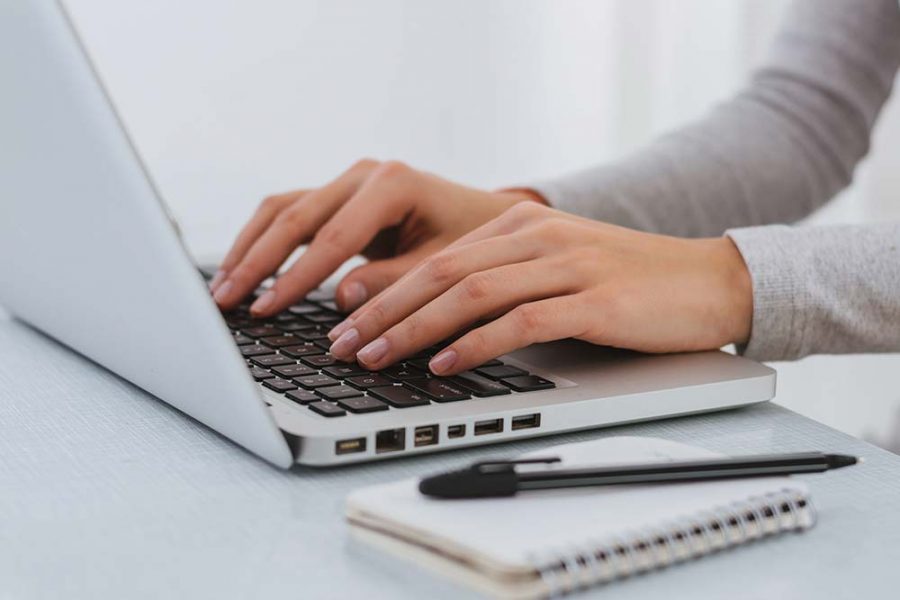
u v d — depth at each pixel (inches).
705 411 23.8
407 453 19.8
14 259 26.7
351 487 18.8
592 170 40.9
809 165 45.0
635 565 15.0
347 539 16.5
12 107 20.9
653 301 25.1
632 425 22.9
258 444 19.2
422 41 77.4
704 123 45.4
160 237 18.3
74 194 20.2
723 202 42.2
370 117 77.2
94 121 18.1
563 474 16.5
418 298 24.1
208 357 19.0
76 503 18.0
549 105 81.3
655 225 40.1
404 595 14.5
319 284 31.0
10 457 20.1
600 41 81.1
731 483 17.2
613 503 16.2
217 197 74.4
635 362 25.0
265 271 31.9
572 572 14.2
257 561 15.7
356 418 19.9
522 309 23.3
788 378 66.5
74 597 14.5
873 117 48.4
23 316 31.2
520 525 15.1
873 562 15.9
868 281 28.0
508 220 27.2
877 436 60.1
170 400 22.6
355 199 32.8
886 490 19.2
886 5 47.2
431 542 15.1
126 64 71.0
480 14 78.5
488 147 80.7
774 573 15.5
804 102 46.1
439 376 22.8
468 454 20.6
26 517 17.3
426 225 34.4
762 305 27.1
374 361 23.0
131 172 18.0
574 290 24.7
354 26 75.5
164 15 71.3
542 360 25.0
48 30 18.1
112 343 23.6
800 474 18.9
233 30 72.9
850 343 28.5
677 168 41.8
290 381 22.4
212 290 32.2
